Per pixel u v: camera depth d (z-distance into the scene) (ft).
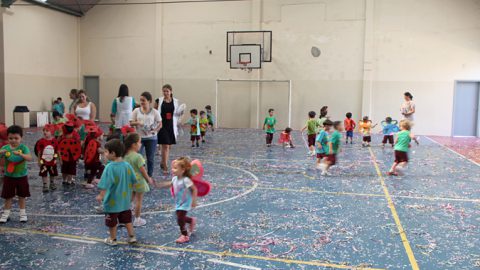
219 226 16.61
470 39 54.75
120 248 14.19
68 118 24.07
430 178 26.68
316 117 61.11
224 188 23.39
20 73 59.00
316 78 60.75
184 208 14.66
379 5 57.47
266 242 14.85
